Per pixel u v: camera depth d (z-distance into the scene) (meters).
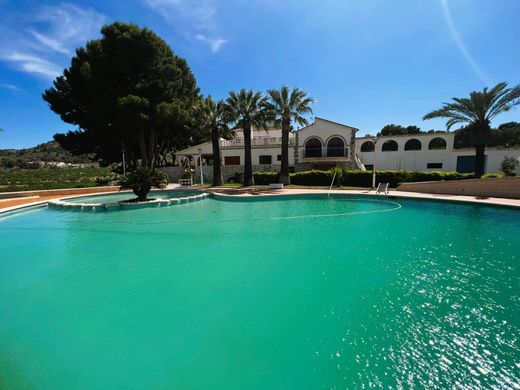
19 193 18.12
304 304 4.64
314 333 3.85
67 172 54.38
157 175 16.20
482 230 9.40
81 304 4.77
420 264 6.34
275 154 34.53
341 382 2.98
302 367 3.21
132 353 3.52
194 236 9.19
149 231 9.91
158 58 28.94
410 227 10.03
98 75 26.30
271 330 3.94
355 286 5.26
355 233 9.31
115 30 26.72
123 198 19.58
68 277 5.93
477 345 3.52
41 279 5.85
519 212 12.39
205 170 33.03
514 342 3.55
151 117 27.30
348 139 33.16
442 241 8.16
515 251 7.14
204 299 4.87
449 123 21.67
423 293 4.93
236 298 4.88
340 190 20.97
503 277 5.55
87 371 3.23
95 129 29.12
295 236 9.05
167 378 3.10
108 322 4.22
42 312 4.53
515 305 4.46
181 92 33.38
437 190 17.89
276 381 3.02
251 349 3.55
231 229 10.11
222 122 25.61
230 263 6.63
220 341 3.72
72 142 31.42
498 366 3.15
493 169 31.92
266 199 18.09
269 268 6.27
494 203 13.41
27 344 3.72
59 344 3.71
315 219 11.76
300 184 26.38
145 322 4.20
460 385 2.89
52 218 12.48
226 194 19.34
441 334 3.75
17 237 9.28
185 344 3.67
